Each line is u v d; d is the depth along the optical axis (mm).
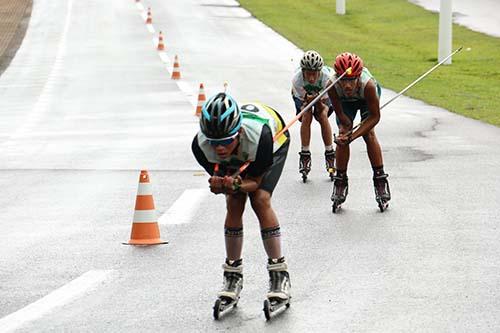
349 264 20781
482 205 26953
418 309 17328
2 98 60094
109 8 118438
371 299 18047
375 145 26281
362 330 16156
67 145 41188
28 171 34906
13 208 28297
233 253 17734
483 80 64438
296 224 25031
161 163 35812
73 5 121375
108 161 36594
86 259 21734
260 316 17125
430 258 21172
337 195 26328
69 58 80062
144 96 58281
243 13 113688
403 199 28016
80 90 62344
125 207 27969
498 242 22562
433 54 80562
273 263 17562
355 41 89750
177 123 47250
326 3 123812
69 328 16547
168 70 70812
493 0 117188
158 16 110750
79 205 28422
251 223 25203
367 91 25656
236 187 16906
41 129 47000
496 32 92062
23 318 17172
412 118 46625
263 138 17094
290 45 86188
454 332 15945
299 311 17375
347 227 24547
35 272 20656
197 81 64438
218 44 87375
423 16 106688
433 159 34969
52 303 18125
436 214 25875
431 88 59656
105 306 17906
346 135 25828
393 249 22078
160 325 16656
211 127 16219
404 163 34250
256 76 66312
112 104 55469
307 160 31375
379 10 113938
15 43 90938
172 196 29328
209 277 19906
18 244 23500
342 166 26281
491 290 18500
